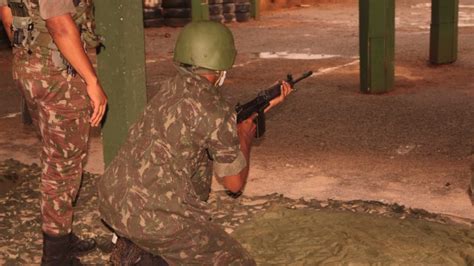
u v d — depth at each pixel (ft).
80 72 23.47
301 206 33.22
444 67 74.13
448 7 74.18
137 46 29.53
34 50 23.91
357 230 29.86
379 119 51.67
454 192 35.70
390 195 35.45
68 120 24.44
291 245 28.55
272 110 54.70
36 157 43.55
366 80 60.80
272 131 48.70
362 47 60.80
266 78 70.44
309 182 37.73
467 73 70.69
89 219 31.63
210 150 18.74
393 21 61.05
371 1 59.36
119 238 19.65
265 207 33.12
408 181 37.63
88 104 24.76
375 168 40.04
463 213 32.73
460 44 87.92
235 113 18.88
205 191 20.06
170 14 118.01
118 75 29.27
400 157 42.19
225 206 33.19
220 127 18.42
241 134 20.34
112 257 19.70
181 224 18.66
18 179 37.35
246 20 124.77
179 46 19.06
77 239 28.04
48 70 23.89
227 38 19.07
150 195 18.52
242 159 18.83
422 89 62.85
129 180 18.70
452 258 27.20
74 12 23.20
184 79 18.84
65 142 24.58
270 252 27.99
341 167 40.32
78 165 25.31
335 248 28.17
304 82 67.05
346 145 45.06
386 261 26.91
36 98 24.29
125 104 29.58
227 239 19.45
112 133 30.22
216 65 18.85
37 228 30.76
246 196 34.78
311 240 28.94
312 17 130.82
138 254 19.29
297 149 44.24
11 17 25.14
